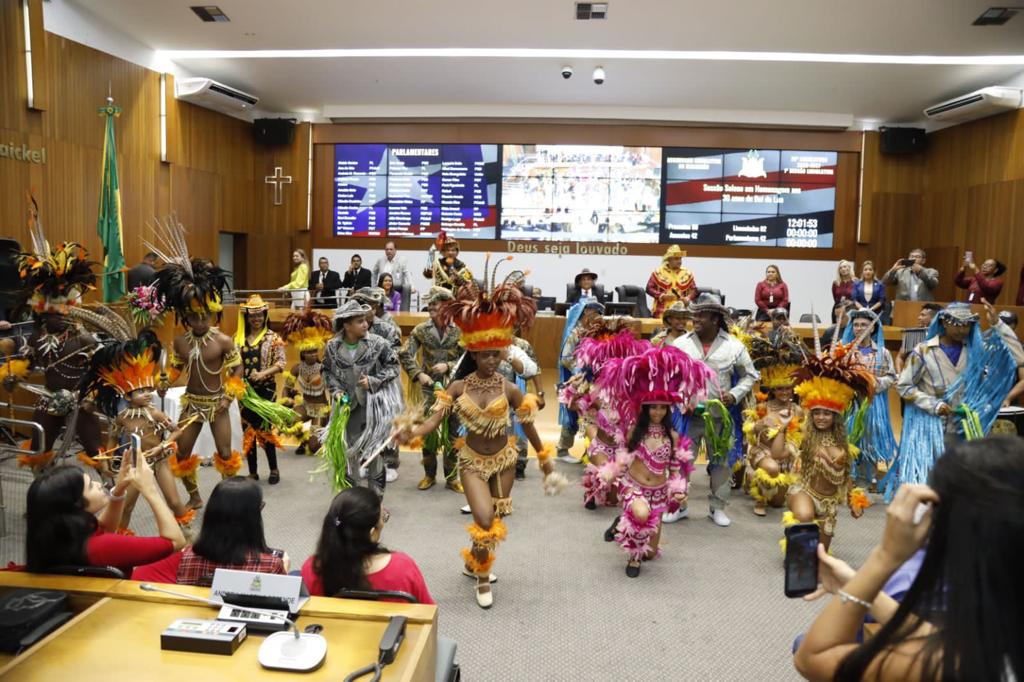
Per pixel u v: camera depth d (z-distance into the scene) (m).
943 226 15.78
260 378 6.28
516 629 3.82
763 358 6.07
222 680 1.83
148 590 2.24
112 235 10.12
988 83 14.04
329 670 1.88
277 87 15.10
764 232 16.08
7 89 10.24
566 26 11.84
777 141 15.97
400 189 16.25
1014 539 1.22
